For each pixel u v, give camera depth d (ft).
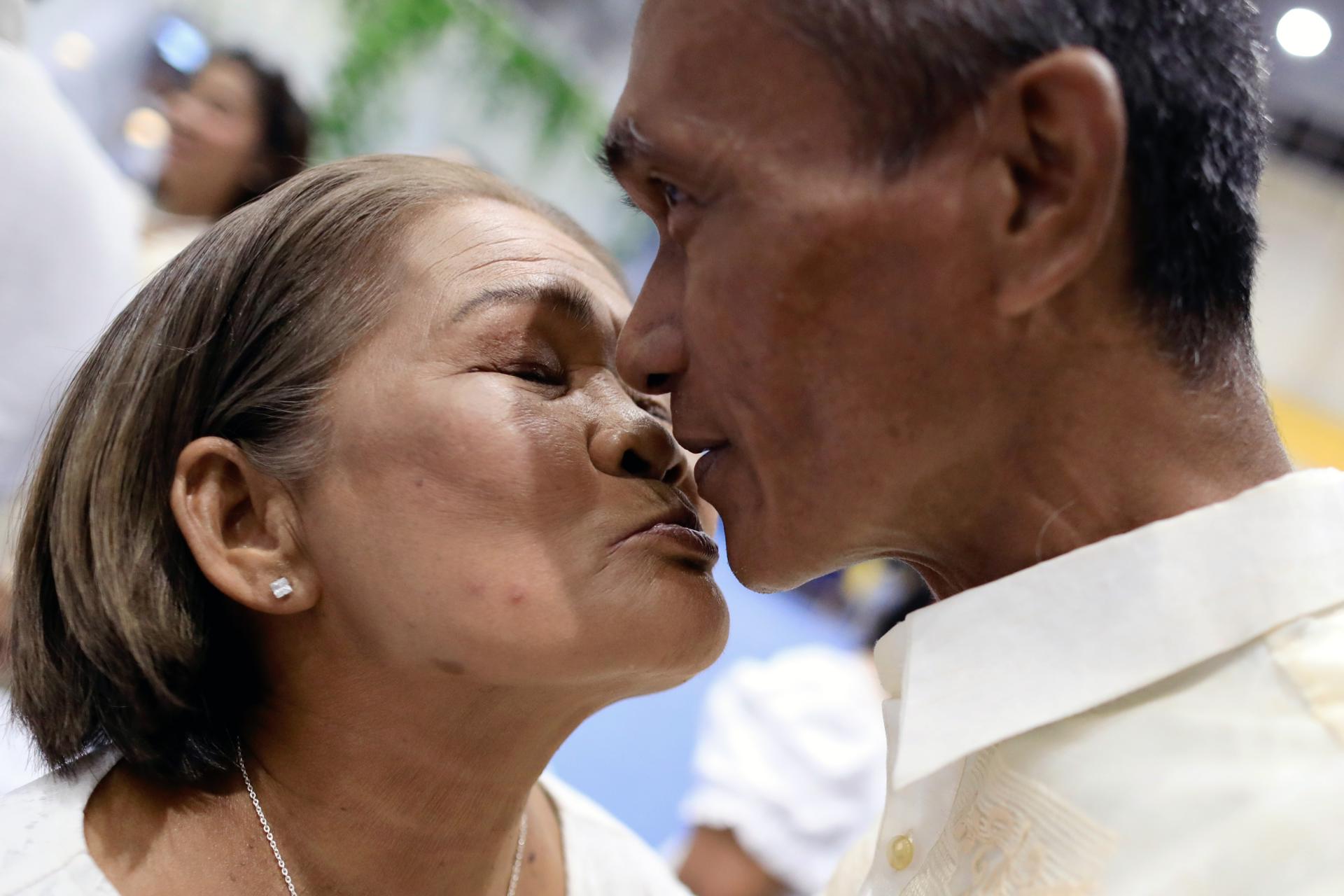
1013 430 2.30
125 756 3.19
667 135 2.35
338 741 3.15
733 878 5.93
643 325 2.65
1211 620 2.15
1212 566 2.17
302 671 3.17
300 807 3.18
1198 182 2.21
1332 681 2.04
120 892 2.95
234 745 3.24
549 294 3.07
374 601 2.95
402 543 2.88
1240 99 2.33
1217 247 2.26
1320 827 1.92
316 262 3.14
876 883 2.78
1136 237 2.17
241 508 3.16
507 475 2.83
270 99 8.02
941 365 2.25
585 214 9.53
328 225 3.17
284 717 3.22
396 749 3.13
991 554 2.46
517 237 3.21
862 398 2.31
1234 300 2.33
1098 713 2.22
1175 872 2.00
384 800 3.17
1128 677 2.17
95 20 8.26
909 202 2.16
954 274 2.18
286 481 3.06
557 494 2.86
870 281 2.22
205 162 7.91
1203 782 2.06
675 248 2.65
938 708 2.32
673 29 2.35
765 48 2.23
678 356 2.59
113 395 3.25
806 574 2.64
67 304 5.91
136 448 3.20
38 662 3.33
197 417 3.19
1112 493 2.30
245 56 8.02
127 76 8.15
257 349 3.14
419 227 3.16
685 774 8.04
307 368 3.05
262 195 3.42
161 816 3.13
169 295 3.29
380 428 2.93
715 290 2.37
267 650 3.23
